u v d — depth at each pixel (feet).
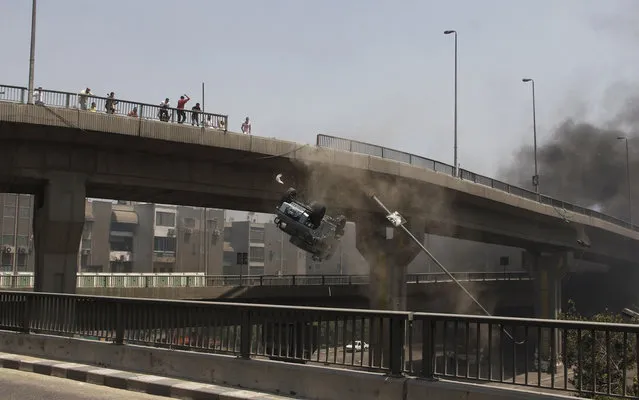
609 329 22.17
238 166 95.71
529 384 23.63
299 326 29.17
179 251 295.69
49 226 79.71
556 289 184.55
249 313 30.81
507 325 24.16
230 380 30.19
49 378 34.14
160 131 81.30
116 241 281.74
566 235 173.47
